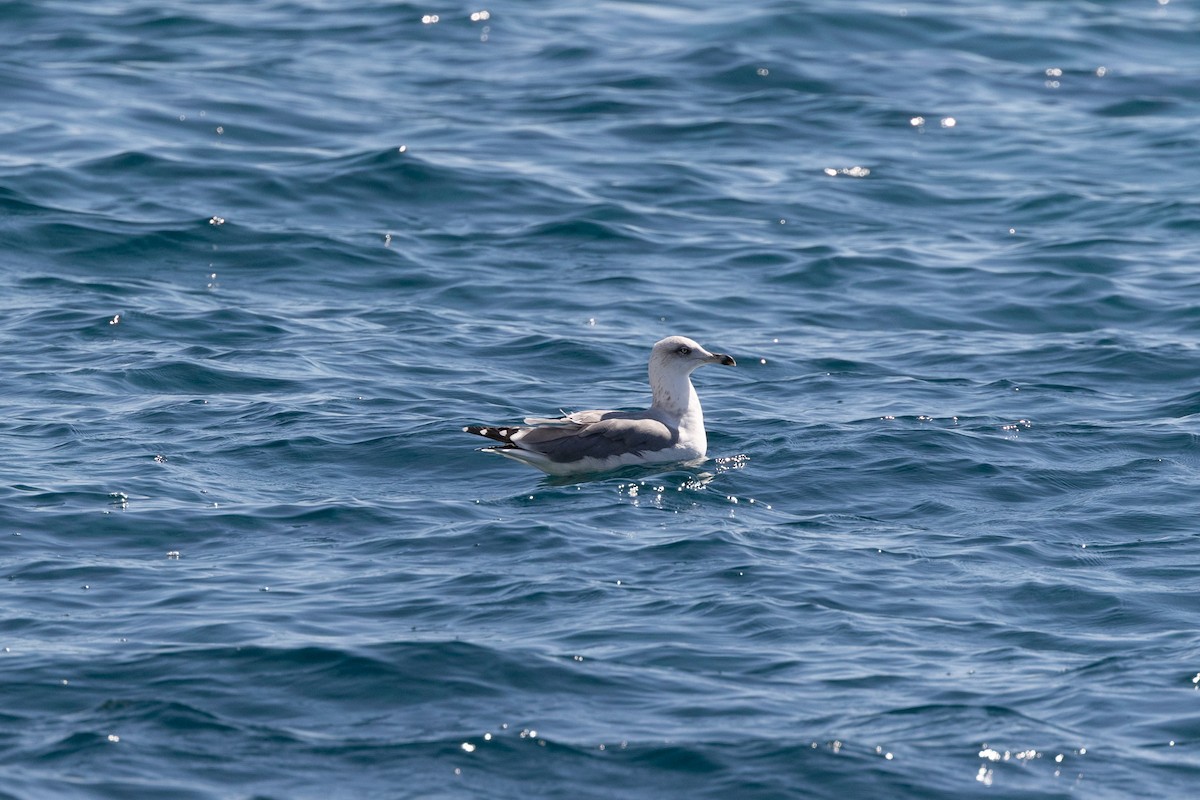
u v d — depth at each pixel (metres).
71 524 15.34
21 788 10.53
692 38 41.03
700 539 15.13
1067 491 16.84
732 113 34.91
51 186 28.23
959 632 13.23
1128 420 19.22
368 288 24.91
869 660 12.65
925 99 36.50
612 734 11.42
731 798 10.70
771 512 16.20
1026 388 20.62
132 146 30.67
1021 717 11.69
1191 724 11.60
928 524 15.89
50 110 32.72
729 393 20.56
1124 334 23.00
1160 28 43.12
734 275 25.81
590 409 19.72
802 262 26.28
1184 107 36.12
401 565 14.52
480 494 16.66
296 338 22.28
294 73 37.00
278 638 12.79
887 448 18.05
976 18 43.22
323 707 11.76
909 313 24.17
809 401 20.20
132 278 24.81
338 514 15.79
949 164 32.16
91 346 21.58
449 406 19.62
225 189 28.75
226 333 22.39
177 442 17.95
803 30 41.66
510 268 25.89
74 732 11.30
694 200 29.45
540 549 14.89
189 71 36.53
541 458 17.20
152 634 12.89
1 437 17.94
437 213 28.44
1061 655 12.80
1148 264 26.17
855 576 14.38
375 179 29.50
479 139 32.44
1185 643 12.98
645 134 33.34
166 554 14.74
